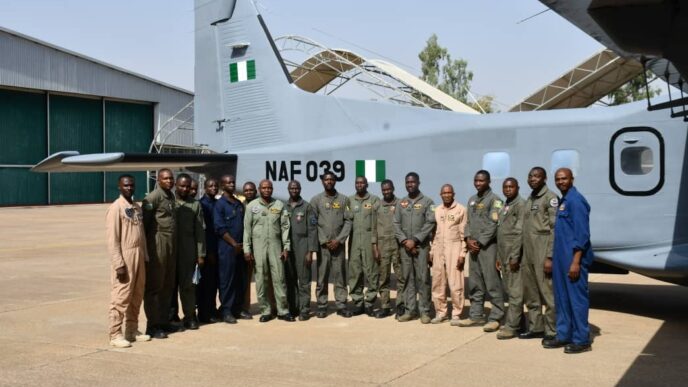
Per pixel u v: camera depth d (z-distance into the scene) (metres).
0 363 6.97
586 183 9.47
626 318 9.09
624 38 5.30
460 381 6.31
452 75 58.97
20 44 39.81
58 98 42.47
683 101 7.40
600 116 9.48
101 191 44.78
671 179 8.97
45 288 11.66
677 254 8.70
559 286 7.43
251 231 9.06
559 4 4.84
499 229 8.16
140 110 47.22
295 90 12.12
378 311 9.34
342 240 9.28
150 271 8.14
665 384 6.18
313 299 10.77
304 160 11.65
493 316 8.41
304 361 7.06
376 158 11.04
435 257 8.88
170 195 8.28
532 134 9.84
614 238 9.27
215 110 13.09
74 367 6.82
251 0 12.62
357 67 23.52
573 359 7.05
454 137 10.41
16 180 40.44
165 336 8.12
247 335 8.28
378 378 6.43
